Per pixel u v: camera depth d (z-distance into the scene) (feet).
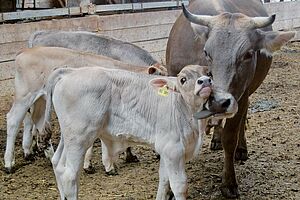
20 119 18.85
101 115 14.12
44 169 19.31
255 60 15.31
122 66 18.45
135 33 35.09
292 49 44.73
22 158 20.31
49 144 18.90
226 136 16.29
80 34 22.21
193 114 13.35
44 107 18.86
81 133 14.16
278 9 47.83
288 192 17.33
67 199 14.43
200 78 12.75
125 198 16.81
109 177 18.58
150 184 17.97
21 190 17.56
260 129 23.82
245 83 14.87
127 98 14.20
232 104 13.00
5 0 35.81
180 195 13.94
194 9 17.83
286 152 20.98
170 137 13.78
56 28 30.30
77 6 35.55
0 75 28.53
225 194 16.80
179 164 13.87
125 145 14.79
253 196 16.99
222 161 19.97
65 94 14.19
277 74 35.35
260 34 14.85
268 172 18.92
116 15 33.65
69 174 14.28
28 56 18.54
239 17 14.93
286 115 25.99
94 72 14.21
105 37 22.29
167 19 37.04
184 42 17.08
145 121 14.14
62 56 18.57
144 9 37.76
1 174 18.84
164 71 18.11
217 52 14.30
